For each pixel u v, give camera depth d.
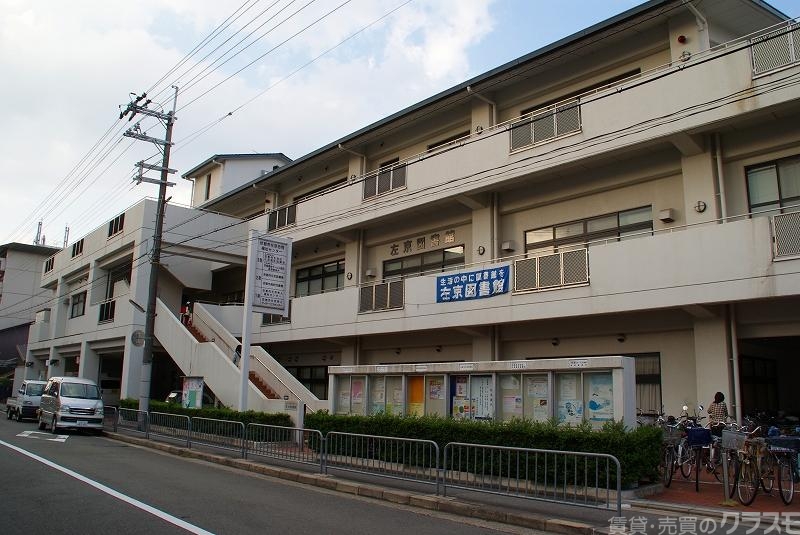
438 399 13.62
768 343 15.48
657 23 15.25
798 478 9.90
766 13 14.67
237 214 31.77
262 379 21.56
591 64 16.75
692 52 14.41
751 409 14.49
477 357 18.27
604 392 10.90
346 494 10.84
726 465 9.49
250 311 18.52
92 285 31.80
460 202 19.00
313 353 25.34
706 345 13.51
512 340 17.67
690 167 14.18
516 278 16.05
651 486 10.14
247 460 14.23
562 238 17.03
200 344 22.70
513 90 18.61
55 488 10.20
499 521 8.78
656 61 15.55
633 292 13.67
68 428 22.20
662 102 13.80
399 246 21.94
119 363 34.34
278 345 26.92
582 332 16.12
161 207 23.03
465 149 18.14
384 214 20.62
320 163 25.56
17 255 51.56
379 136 22.58
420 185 19.42
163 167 23.22
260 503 9.46
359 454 12.24
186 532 7.38
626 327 15.26
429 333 20.28
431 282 18.27
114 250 29.62
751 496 9.13
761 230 11.94
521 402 12.07
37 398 27.20
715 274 12.45
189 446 16.67
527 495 9.34
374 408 15.00
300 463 13.52
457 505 9.33
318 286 25.70
